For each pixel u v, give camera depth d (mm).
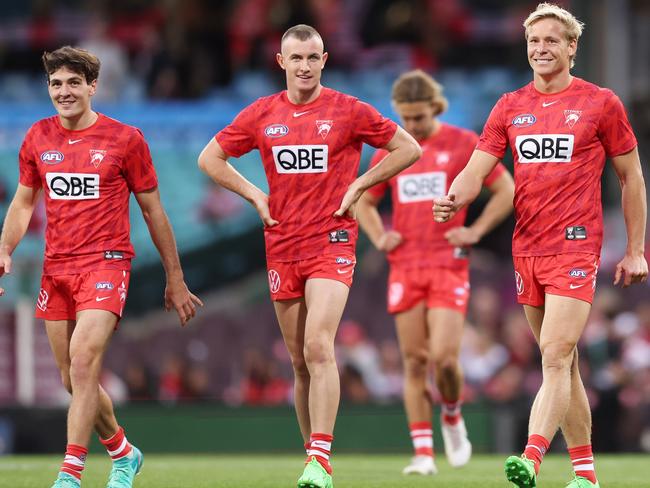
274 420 45594
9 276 56781
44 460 36906
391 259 33281
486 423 45156
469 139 33281
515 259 23297
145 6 71500
